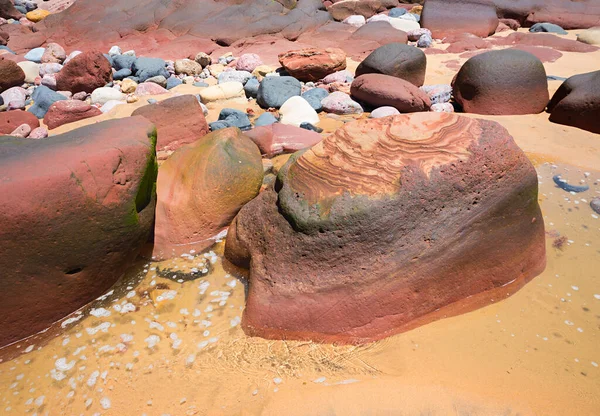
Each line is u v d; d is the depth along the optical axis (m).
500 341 1.27
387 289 1.31
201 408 1.13
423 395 1.12
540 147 2.33
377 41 4.43
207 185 1.73
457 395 1.12
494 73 2.75
